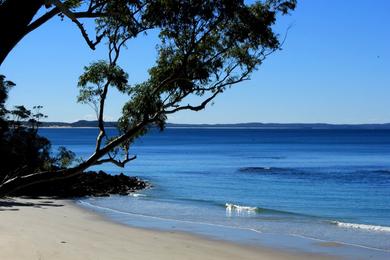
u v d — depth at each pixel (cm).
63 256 1565
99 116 813
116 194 3859
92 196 3688
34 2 582
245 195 3853
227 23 871
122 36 845
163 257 1641
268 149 11550
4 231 1939
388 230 2269
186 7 797
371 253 1781
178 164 7169
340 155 9075
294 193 3981
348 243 1959
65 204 3136
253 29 866
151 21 818
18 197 3425
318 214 2886
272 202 3472
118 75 837
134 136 857
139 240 1916
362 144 13900
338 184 4612
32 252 1593
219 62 890
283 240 2003
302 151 10556
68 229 2092
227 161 7738
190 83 869
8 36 569
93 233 2028
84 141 15350
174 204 3234
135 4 786
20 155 4138
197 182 4816
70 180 4028
